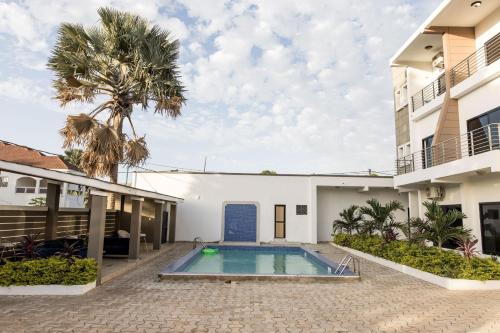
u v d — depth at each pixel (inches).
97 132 491.8
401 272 401.1
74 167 834.8
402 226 500.4
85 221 524.4
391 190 807.7
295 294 288.5
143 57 552.4
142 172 754.2
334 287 318.0
